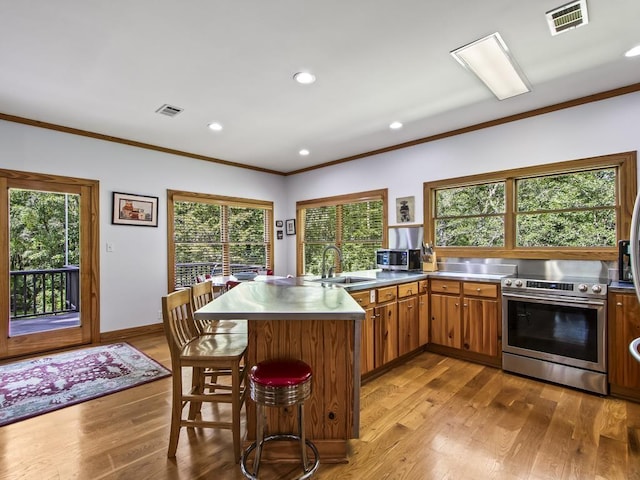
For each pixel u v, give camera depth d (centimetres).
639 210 121
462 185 386
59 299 373
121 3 179
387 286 305
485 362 330
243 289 246
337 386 188
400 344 321
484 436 205
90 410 237
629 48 226
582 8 186
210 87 279
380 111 333
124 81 267
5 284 340
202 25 199
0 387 273
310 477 169
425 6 184
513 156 346
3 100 302
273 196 596
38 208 360
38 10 183
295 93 292
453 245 401
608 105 292
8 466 177
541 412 233
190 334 216
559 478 167
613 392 256
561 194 328
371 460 183
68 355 350
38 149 356
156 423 221
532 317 292
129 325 421
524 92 291
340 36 212
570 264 314
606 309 254
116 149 412
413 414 231
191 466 177
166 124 366
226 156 502
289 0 178
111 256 408
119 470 174
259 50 226
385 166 459
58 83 270
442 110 332
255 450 180
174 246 465
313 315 162
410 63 244
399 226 442
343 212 526
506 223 356
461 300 340
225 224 530
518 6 185
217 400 183
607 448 191
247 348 192
